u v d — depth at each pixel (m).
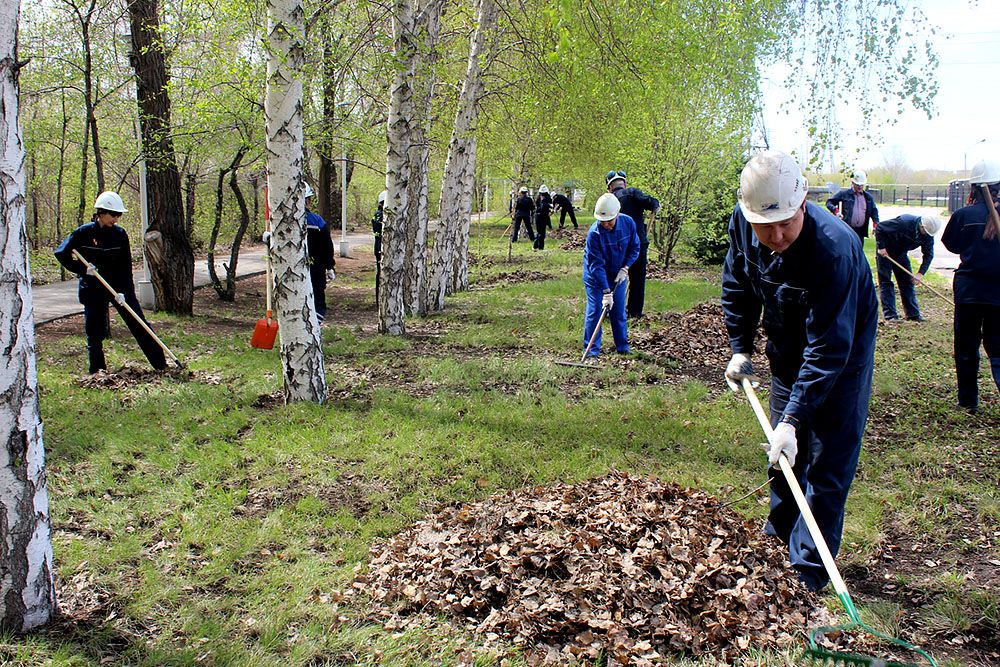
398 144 11.02
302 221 7.38
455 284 17.20
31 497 3.84
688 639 3.64
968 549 4.90
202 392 7.96
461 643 3.72
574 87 12.96
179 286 13.38
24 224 3.78
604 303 9.59
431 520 4.98
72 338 11.05
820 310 3.78
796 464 4.41
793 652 3.63
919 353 10.12
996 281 7.21
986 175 7.18
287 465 6.05
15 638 3.79
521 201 28.73
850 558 4.74
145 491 5.60
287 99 7.07
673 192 19.31
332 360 9.77
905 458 6.32
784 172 3.61
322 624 3.93
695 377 9.05
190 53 13.20
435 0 11.68
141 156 12.78
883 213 44.03
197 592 4.28
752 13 13.32
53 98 16.30
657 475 5.88
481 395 8.04
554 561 4.11
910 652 3.76
